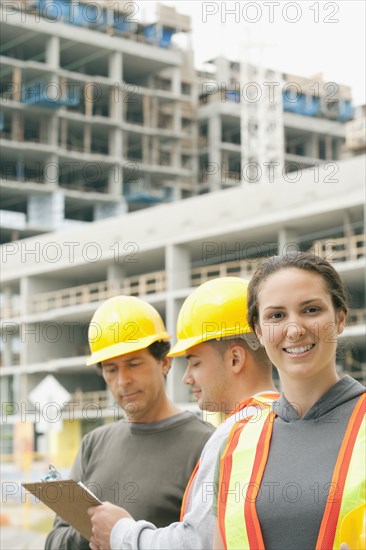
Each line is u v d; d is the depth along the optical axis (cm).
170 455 412
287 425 265
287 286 266
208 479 293
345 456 249
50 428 1493
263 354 350
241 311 352
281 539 249
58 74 7112
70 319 4534
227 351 349
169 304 3884
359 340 3266
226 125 8669
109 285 4253
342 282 274
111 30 7569
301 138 8794
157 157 7869
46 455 3459
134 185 7800
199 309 357
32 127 7450
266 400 305
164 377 438
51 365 4472
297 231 3541
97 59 7550
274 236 3628
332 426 257
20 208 7631
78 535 416
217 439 299
